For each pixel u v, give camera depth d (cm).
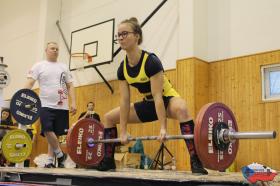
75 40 778
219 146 245
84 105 794
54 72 420
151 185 224
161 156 591
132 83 282
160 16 680
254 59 566
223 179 209
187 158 580
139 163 595
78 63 768
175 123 619
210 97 608
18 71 962
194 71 591
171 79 642
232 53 593
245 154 548
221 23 613
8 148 423
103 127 358
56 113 412
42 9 879
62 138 540
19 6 999
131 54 272
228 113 258
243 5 591
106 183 249
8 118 559
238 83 579
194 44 599
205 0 634
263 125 541
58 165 417
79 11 848
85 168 359
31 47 934
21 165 446
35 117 419
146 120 298
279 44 545
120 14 755
